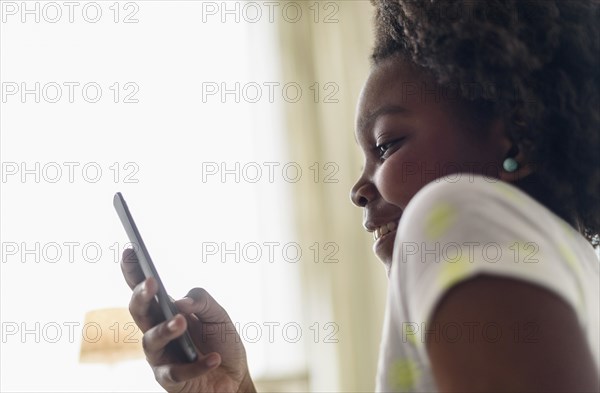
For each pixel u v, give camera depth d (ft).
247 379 2.61
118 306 11.51
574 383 1.34
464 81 1.93
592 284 1.69
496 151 1.97
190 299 2.53
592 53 1.92
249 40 12.89
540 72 1.89
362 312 12.35
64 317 11.39
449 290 1.39
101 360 10.14
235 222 12.35
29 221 11.51
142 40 12.47
